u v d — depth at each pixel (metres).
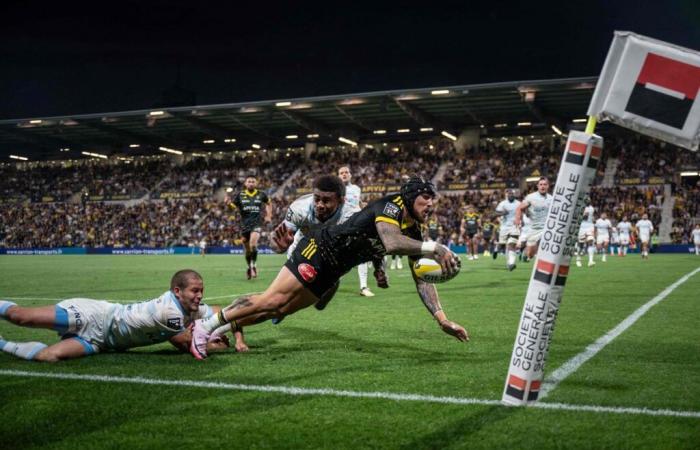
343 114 46.38
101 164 61.50
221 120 49.00
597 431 3.00
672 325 6.81
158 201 54.66
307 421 3.19
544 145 47.31
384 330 6.50
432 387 3.89
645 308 8.47
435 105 42.94
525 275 16.34
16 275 17.72
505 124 46.53
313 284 4.70
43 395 3.72
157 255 44.38
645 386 3.91
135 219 53.56
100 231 53.81
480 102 41.91
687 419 3.19
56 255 46.47
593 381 4.05
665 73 3.05
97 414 3.33
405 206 4.34
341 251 4.59
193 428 3.08
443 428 3.05
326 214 4.96
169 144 56.84
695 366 4.56
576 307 8.61
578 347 5.39
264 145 54.88
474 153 48.09
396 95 41.44
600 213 40.41
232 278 16.05
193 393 3.77
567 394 3.69
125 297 10.58
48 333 6.46
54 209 57.22
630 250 39.53
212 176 55.06
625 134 44.09
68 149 59.88
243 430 3.05
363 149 53.25
